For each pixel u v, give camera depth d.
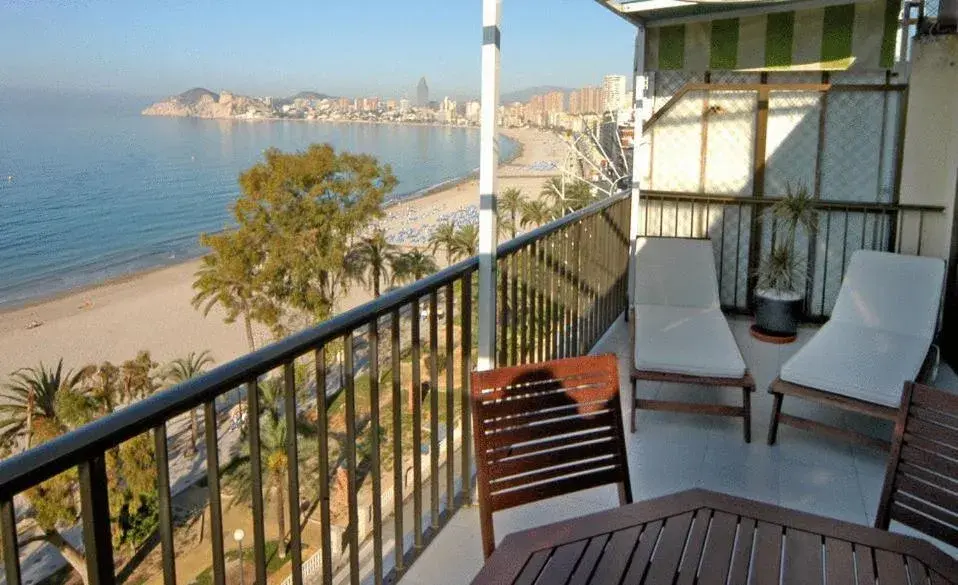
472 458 3.17
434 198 80.69
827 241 6.06
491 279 3.08
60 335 39.50
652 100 6.45
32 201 78.56
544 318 4.05
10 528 1.13
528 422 2.07
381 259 41.50
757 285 6.05
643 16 5.77
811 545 1.62
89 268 53.94
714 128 6.25
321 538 2.10
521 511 3.05
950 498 1.89
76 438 1.25
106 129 173.88
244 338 39.78
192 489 21.59
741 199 6.14
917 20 5.72
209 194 83.94
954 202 5.16
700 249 5.47
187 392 1.49
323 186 39.44
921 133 5.39
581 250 4.77
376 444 2.37
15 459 1.15
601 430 2.17
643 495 3.24
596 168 18.34
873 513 3.11
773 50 5.65
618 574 1.53
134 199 80.56
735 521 1.71
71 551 18.14
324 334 1.99
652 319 4.87
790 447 3.73
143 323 41.72
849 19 5.42
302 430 20.88
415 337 2.55
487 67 2.93
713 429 3.95
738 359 3.97
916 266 4.63
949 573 1.54
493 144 2.98
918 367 3.91
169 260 56.22
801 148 6.05
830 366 3.82
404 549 2.94
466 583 2.55
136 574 18.48
